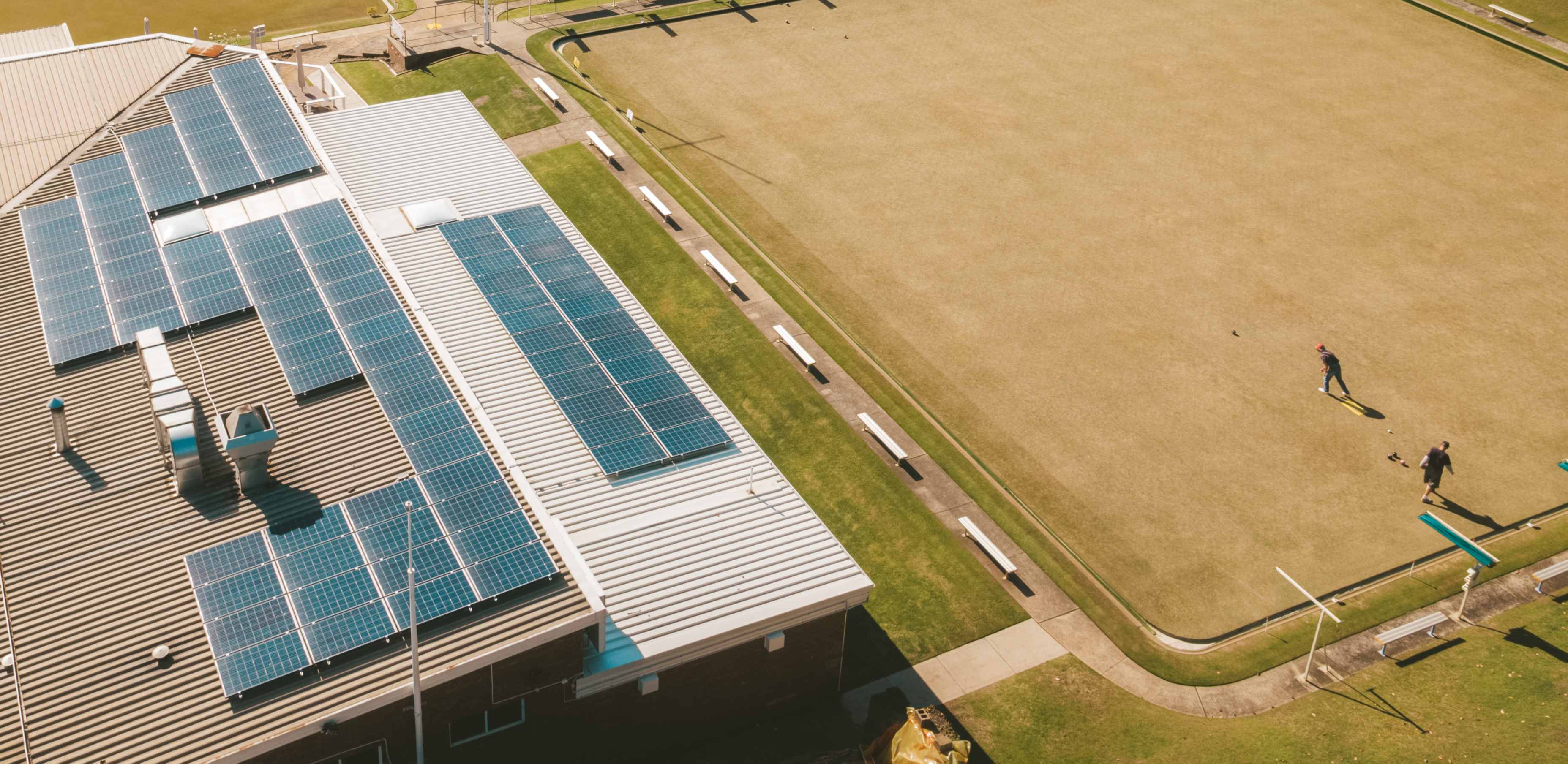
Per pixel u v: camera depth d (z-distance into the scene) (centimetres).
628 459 3759
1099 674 3834
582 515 3606
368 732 3038
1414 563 4253
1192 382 5028
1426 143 6756
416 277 4366
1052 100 7000
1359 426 4841
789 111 6725
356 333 3956
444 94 5462
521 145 6225
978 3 8081
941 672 3819
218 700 2962
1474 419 4894
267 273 4191
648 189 5903
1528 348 5294
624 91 6800
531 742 3328
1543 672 3788
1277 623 4031
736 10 7762
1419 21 8088
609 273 4603
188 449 3347
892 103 6875
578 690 3253
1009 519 4356
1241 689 3797
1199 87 7219
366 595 3139
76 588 3219
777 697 3625
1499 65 7594
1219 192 6250
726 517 3672
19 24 7206
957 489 4466
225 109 5066
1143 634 3975
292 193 4638
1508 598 4100
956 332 5228
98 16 7369
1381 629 3994
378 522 3322
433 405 3709
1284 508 4469
